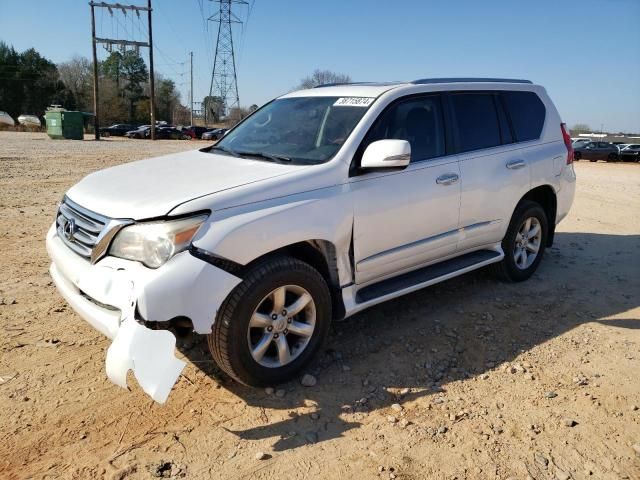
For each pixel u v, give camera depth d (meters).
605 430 3.09
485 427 3.09
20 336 3.97
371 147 3.58
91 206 3.29
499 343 4.16
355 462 2.78
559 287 5.41
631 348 4.11
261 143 4.24
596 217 9.35
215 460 2.76
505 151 4.93
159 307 2.80
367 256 3.82
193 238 2.94
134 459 2.74
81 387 3.36
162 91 94.25
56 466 2.68
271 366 3.34
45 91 74.00
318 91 4.65
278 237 3.21
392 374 3.65
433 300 4.96
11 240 6.53
